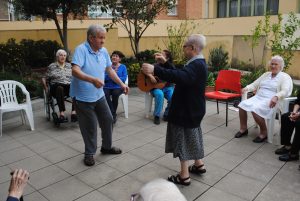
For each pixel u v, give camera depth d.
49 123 5.31
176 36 9.98
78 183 3.32
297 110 3.96
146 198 1.04
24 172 1.75
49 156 3.99
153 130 4.93
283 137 3.94
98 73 3.55
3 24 12.12
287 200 2.99
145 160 3.85
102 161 3.83
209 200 2.99
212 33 13.16
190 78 2.84
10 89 5.04
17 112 5.70
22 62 8.95
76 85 3.53
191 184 3.27
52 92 5.25
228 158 3.89
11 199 1.60
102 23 13.04
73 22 12.84
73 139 4.57
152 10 8.81
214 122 5.27
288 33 7.23
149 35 13.48
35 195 3.10
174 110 3.05
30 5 8.27
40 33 11.88
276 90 4.45
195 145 3.13
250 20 11.72
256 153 4.03
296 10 11.84
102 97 3.73
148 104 5.52
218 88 5.53
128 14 8.75
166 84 5.30
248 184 3.28
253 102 4.44
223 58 9.80
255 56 10.74
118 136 4.68
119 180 3.38
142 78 5.38
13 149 4.23
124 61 8.90
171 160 3.85
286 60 7.00
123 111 5.98
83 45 3.47
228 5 15.56
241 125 4.61
